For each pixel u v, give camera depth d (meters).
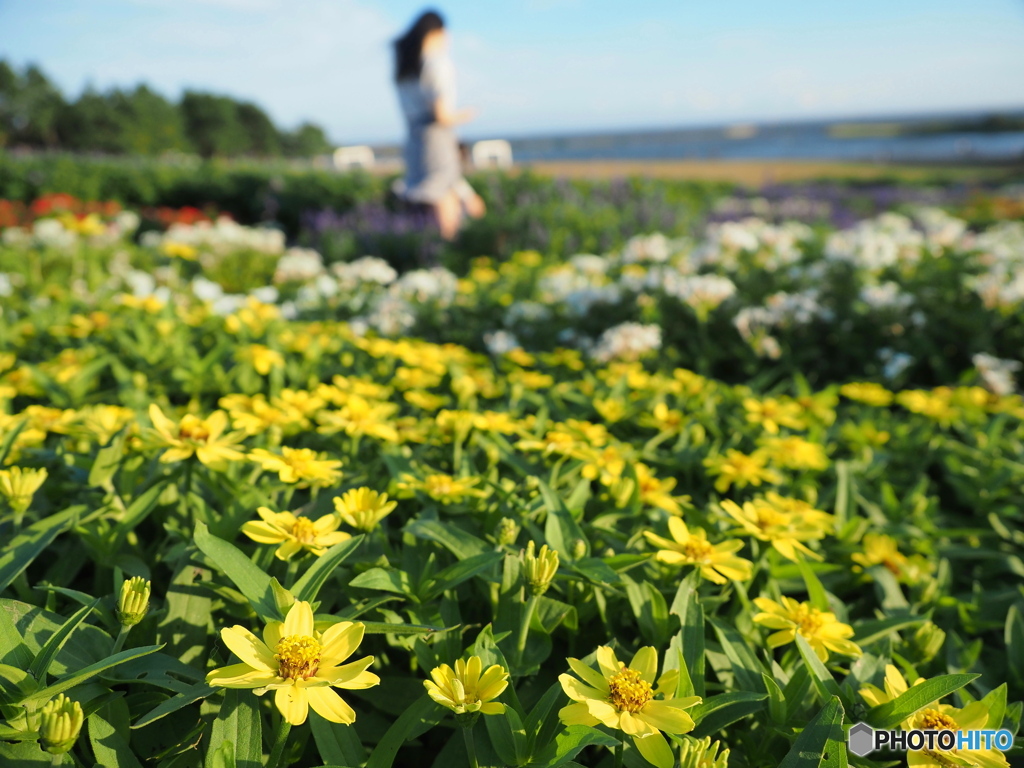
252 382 2.50
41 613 1.08
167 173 12.67
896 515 2.09
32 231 7.04
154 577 1.41
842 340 4.14
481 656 1.10
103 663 0.91
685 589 1.27
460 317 4.46
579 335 4.26
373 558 1.37
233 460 1.46
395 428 2.05
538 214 7.76
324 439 1.99
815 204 9.45
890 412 3.52
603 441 2.12
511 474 1.97
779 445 2.15
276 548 1.27
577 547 1.37
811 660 1.14
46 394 2.25
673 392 2.80
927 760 1.06
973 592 1.79
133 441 1.53
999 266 4.54
